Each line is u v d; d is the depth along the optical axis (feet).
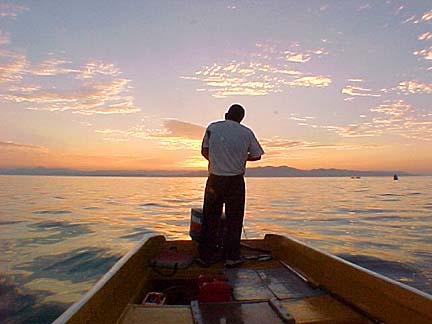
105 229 58.95
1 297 25.11
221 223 14.79
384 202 124.88
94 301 7.86
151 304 10.16
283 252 15.38
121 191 195.83
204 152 14.38
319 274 11.85
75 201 121.60
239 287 11.39
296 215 82.48
